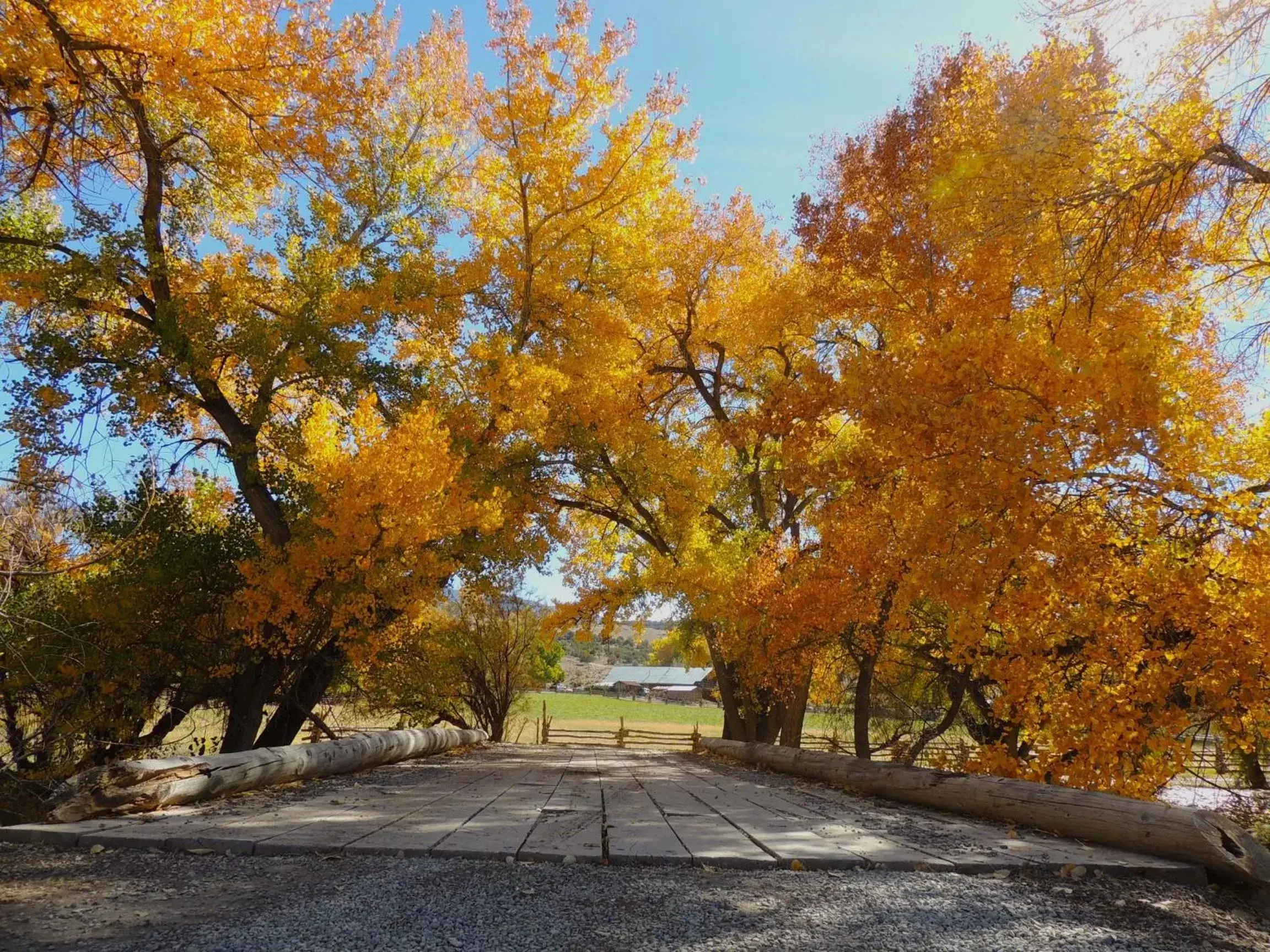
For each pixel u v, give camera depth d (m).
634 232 15.04
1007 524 6.82
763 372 17.08
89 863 3.67
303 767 7.58
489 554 13.10
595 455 15.96
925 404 6.97
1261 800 8.38
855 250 11.21
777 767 11.88
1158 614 6.89
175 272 11.99
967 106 9.12
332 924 2.76
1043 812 5.03
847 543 9.05
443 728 15.70
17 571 8.48
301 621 10.45
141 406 11.23
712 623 14.30
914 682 13.04
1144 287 7.91
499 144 13.61
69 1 7.61
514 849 4.05
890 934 2.80
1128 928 3.01
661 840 4.48
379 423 10.45
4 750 9.91
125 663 10.41
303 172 10.80
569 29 13.01
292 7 9.88
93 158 9.30
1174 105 6.38
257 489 12.38
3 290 10.20
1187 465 6.19
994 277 8.92
